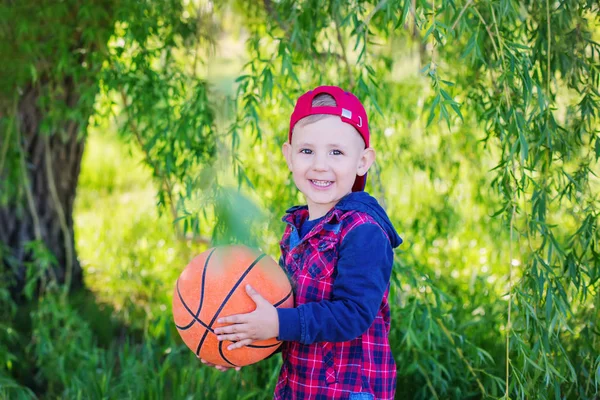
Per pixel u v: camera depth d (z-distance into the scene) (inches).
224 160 73.3
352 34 116.1
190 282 86.6
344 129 86.4
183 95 151.6
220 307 83.2
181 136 133.2
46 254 173.2
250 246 84.4
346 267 82.3
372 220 84.7
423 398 128.5
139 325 187.3
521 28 119.2
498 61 102.2
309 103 87.7
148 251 223.1
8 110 175.2
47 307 165.8
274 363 136.4
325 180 86.4
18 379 158.7
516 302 105.3
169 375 151.7
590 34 115.5
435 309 126.7
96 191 349.7
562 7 109.3
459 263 196.5
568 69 113.9
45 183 199.2
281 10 137.5
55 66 170.4
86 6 154.0
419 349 126.0
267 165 165.8
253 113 123.8
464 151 173.3
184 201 126.0
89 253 248.4
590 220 109.5
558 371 109.7
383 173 165.8
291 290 86.2
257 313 81.3
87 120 170.4
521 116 100.7
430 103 149.3
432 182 171.9
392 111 159.9
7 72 164.2
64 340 164.2
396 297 142.4
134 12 149.9
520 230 110.2
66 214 206.2
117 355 170.2
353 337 81.2
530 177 104.4
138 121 154.3
